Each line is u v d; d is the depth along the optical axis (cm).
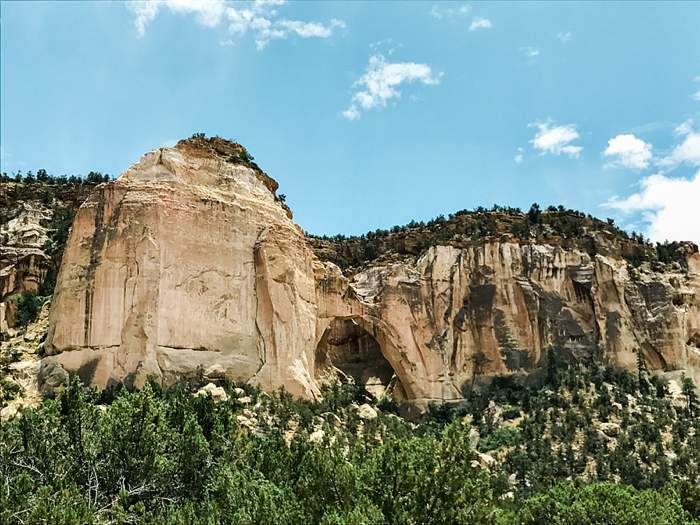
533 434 8656
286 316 8212
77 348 7369
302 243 8988
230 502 4350
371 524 3966
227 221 8256
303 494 4475
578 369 9750
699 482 7750
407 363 9562
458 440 4441
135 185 7894
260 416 7138
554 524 5675
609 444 8469
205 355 7688
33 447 4772
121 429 4875
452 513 4191
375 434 8012
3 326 8475
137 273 7488
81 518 3922
